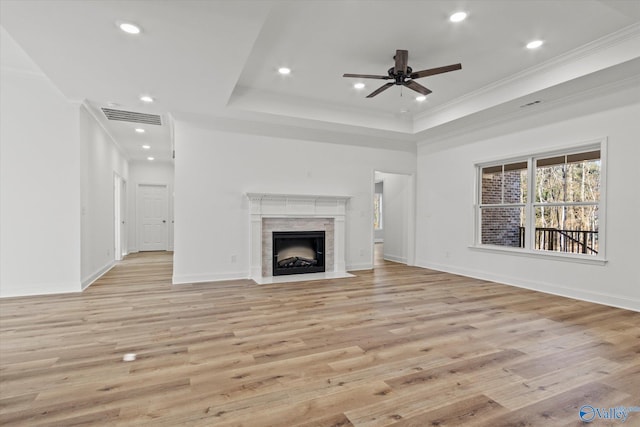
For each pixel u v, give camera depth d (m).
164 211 9.37
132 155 8.31
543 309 3.58
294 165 5.63
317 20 2.97
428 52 3.58
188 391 1.90
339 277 5.38
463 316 3.33
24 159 4.10
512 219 5.08
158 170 9.26
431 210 6.36
